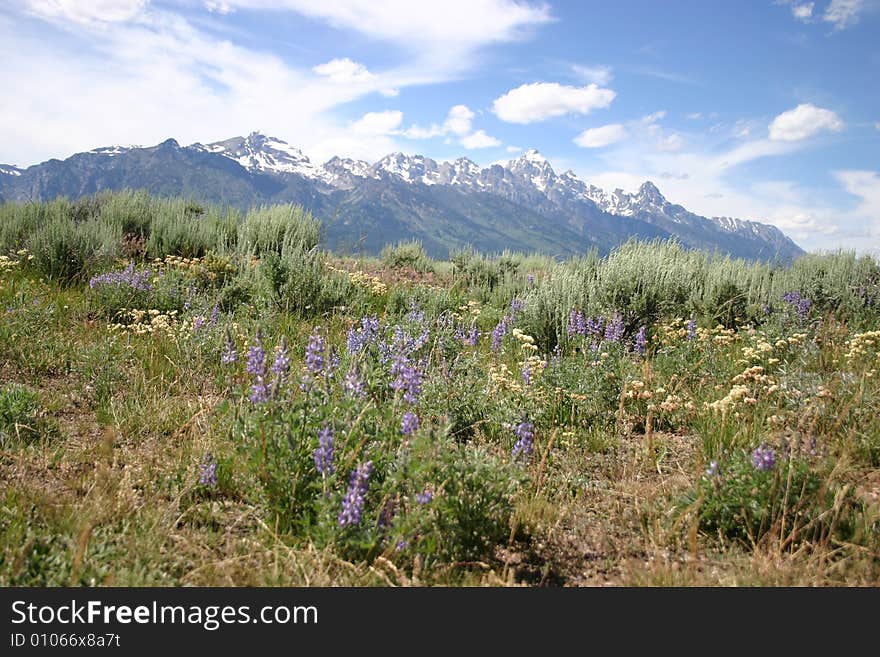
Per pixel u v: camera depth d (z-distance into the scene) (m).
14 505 3.19
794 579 2.96
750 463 3.58
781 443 3.78
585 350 6.37
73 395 5.04
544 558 3.32
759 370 5.20
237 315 8.10
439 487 3.16
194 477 3.65
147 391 5.14
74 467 3.82
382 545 3.05
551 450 4.62
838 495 3.22
